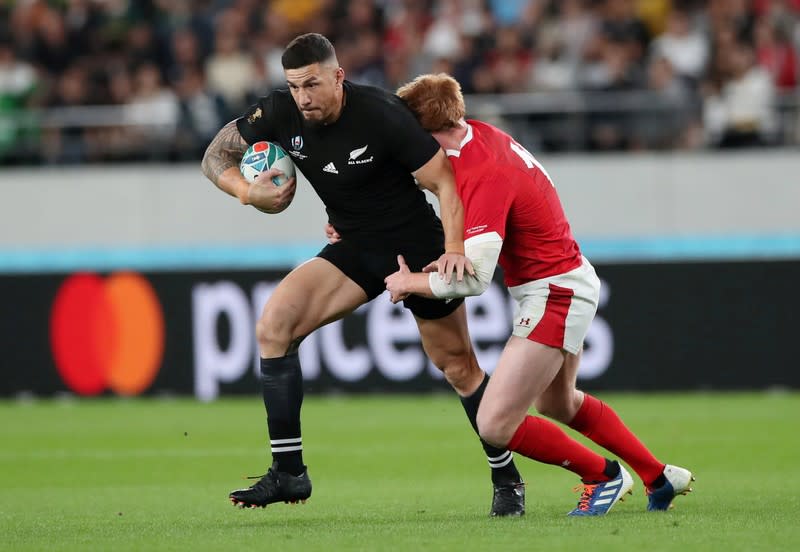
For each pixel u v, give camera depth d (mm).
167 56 63625
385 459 34656
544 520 22391
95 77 61938
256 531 21750
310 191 58125
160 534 21594
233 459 35156
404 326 51250
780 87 58250
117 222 59531
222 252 54625
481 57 60000
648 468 23359
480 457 34781
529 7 64188
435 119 22203
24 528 22859
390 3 66438
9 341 53781
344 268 23375
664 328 50844
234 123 23656
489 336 49781
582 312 22312
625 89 57875
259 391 52156
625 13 62156
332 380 51750
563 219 22609
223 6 67625
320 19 63906
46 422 45281
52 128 60969
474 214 21578
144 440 39719
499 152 21984
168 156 60188
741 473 30281
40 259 58531
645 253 54375
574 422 23391
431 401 49938
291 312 22922
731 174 56281
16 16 65938
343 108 22125
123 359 53062
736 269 50656
